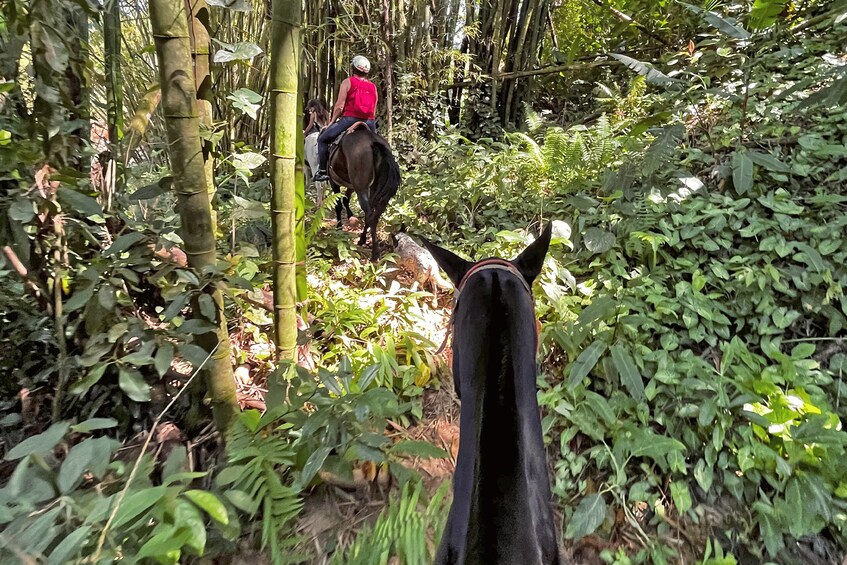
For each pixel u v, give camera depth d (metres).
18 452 1.46
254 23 6.66
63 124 2.04
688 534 2.17
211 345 2.24
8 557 1.25
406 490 2.22
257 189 6.18
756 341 2.95
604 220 3.90
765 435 2.33
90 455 1.50
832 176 3.53
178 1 1.77
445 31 8.32
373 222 4.87
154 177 3.85
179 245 2.51
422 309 3.87
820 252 3.12
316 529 2.21
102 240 2.65
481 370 1.44
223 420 2.38
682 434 2.50
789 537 2.08
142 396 1.97
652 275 3.39
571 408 2.66
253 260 3.80
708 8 5.40
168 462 1.76
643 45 7.43
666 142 3.82
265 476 2.10
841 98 3.43
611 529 2.22
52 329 2.44
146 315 2.85
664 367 2.70
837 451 2.15
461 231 4.98
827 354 2.80
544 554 1.29
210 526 1.97
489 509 1.15
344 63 7.93
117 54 2.55
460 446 1.45
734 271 3.29
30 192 2.03
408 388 3.08
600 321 3.07
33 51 1.88
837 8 4.59
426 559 2.00
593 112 7.11
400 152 7.57
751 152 3.77
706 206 3.65
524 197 4.93
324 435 2.19
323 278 4.21
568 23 9.25
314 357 3.24
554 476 2.45
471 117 8.81
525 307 1.67
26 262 2.15
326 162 5.68
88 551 1.45
